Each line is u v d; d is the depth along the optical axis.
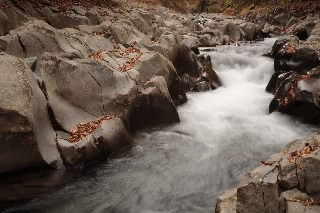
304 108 10.58
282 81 12.48
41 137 7.98
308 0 29.72
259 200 5.01
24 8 16.12
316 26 19.08
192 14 42.44
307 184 5.11
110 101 9.90
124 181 7.99
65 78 9.43
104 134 8.80
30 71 8.47
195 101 13.18
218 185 7.66
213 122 11.39
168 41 14.54
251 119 11.45
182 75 14.79
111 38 14.59
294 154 5.71
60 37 11.26
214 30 23.47
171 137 10.34
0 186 7.42
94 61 10.22
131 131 10.46
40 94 8.45
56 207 7.07
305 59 13.20
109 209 6.96
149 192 7.50
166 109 11.04
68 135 8.73
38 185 7.67
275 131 10.43
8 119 7.23
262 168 5.67
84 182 7.97
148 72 11.60
